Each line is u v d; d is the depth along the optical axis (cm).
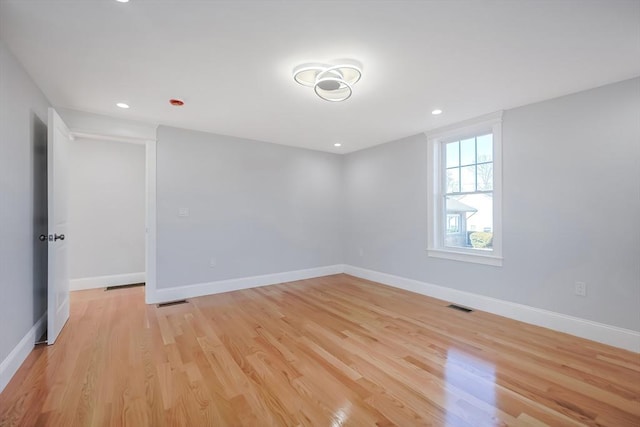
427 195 399
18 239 216
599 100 257
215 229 410
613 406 169
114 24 174
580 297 266
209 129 390
